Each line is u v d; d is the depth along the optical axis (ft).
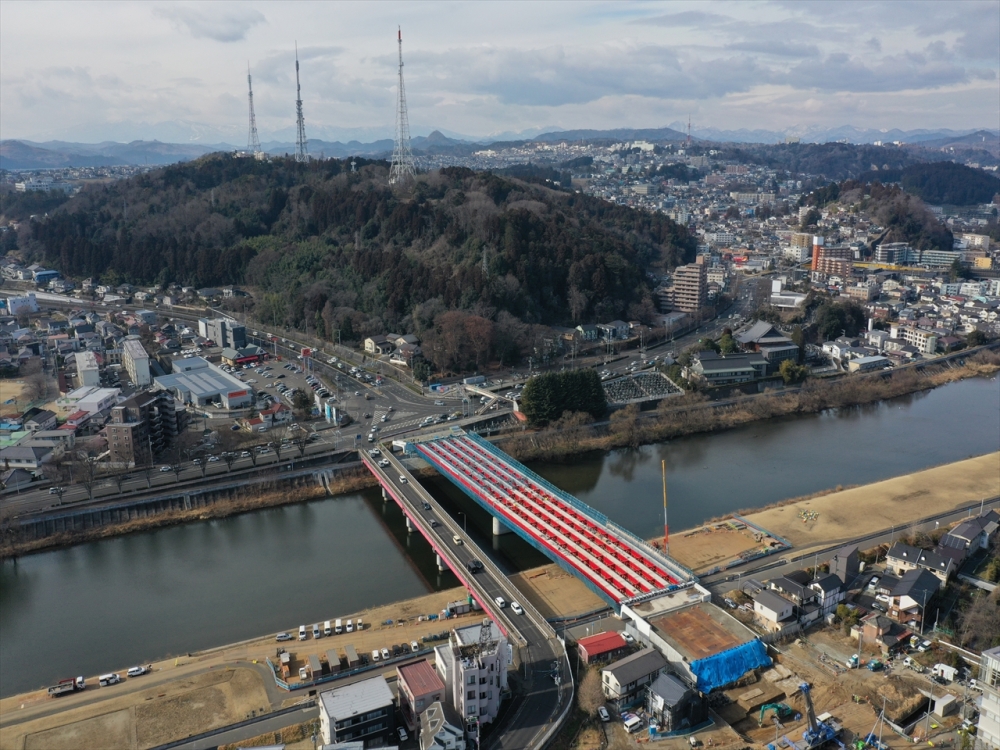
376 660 401.70
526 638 405.18
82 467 638.12
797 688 370.12
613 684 359.87
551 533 507.71
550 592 469.57
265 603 478.59
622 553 480.23
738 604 441.27
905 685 367.86
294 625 451.94
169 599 485.97
